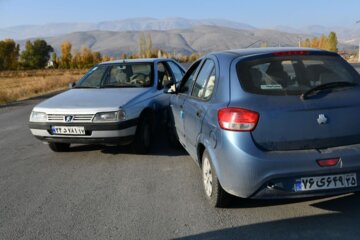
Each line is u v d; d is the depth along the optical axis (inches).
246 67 165.6
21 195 209.0
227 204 172.4
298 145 147.2
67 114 258.5
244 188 148.7
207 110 170.7
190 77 236.5
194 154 201.8
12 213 185.0
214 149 160.4
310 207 170.6
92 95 285.4
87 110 255.6
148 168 245.4
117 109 254.2
